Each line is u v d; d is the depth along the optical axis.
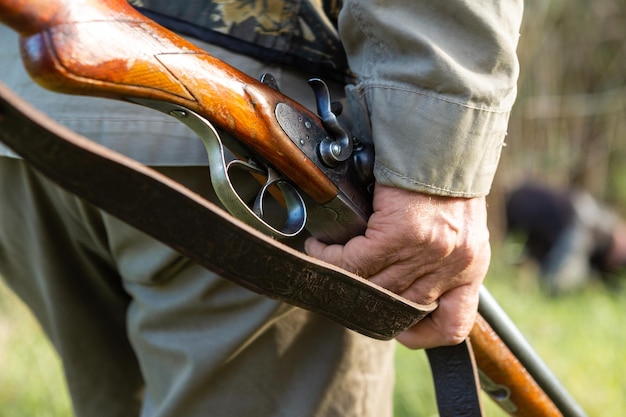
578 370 2.20
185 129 0.96
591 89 4.32
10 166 1.14
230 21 0.94
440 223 0.92
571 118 4.27
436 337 1.02
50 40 0.69
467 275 0.96
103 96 0.75
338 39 1.00
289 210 0.94
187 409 1.07
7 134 0.64
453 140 0.89
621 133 4.38
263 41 0.95
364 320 0.92
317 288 0.86
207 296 1.04
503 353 1.15
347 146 0.93
